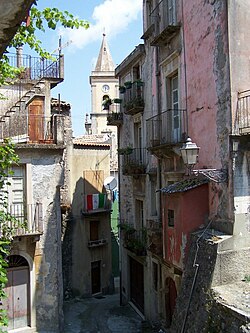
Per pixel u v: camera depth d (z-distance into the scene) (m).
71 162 23.86
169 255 13.28
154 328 16.05
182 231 12.18
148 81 18.09
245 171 11.19
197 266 11.19
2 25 3.67
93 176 25.14
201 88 12.70
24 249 15.88
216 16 11.67
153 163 17.47
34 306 16.02
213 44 11.90
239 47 11.17
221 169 11.52
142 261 18.50
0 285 7.18
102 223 25.39
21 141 16.81
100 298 23.88
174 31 14.45
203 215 12.26
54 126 16.62
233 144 11.04
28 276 16.08
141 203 19.81
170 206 13.14
